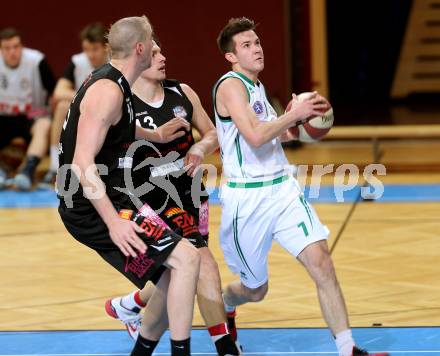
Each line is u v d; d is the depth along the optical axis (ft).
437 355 31.50
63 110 66.90
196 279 28.09
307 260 30.12
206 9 80.18
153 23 80.48
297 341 33.68
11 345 33.76
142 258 28.04
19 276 44.21
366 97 111.24
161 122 33.76
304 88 82.48
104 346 33.53
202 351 32.91
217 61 80.64
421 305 37.81
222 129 31.30
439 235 50.42
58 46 81.20
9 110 68.85
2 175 68.85
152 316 29.58
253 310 37.93
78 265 46.19
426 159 74.02
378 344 32.94
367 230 52.13
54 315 37.68
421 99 107.55
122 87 27.94
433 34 110.63
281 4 79.82
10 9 80.94
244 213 30.96
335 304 29.73
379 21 110.73
